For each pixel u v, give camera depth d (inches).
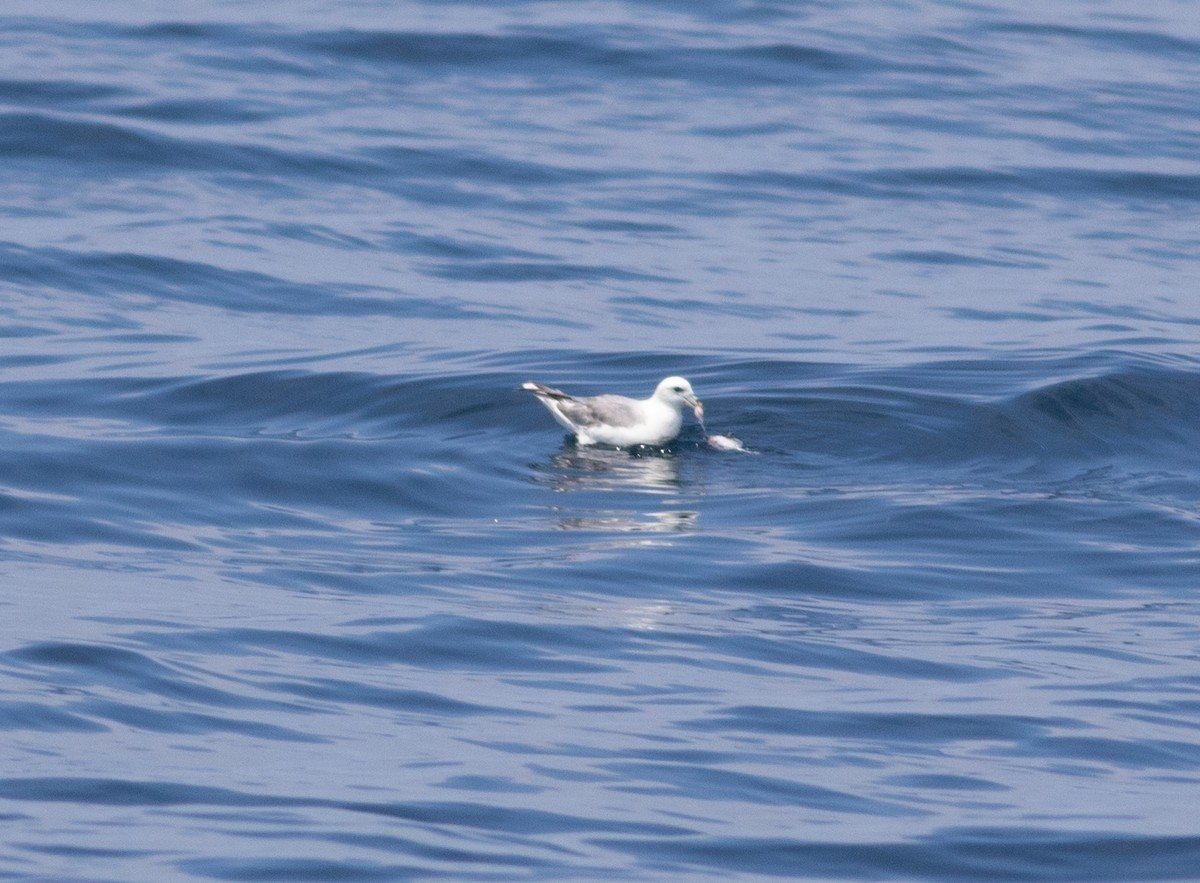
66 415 1105.4
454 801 575.8
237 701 664.4
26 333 1300.4
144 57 2073.1
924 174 1822.1
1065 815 579.5
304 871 519.5
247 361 1229.7
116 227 1567.4
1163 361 1222.9
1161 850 554.9
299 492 986.7
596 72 2105.1
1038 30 2417.6
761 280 1492.4
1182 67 2281.0
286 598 802.2
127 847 532.1
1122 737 650.2
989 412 1115.9
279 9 2305.6
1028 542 907.4
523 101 2001.7
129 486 975.6
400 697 677.3
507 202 1697.8
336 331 1328.7
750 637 761.6
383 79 2049.7
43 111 1845.5
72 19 2226.9
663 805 580.1
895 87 2112.5
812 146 1895.9
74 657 695.7
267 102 1941.4
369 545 899.4
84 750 608.4
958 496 979.9
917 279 1508.4
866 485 1007.6
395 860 529.3
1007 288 1486.2
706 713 668.7
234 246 1531.7
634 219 1662.2
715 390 1175.0
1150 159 1905.8
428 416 1130.7
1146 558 882.8
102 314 1358.3
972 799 591.5
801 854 546.9
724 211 1695.4
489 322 1355.8
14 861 518.3
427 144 1839.3
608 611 793.6
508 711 666.2
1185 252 1627.7
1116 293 1476.4
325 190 1710.1
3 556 853.2
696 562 869.8
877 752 633.0
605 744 633.0
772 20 2338.8
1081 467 1048.2
